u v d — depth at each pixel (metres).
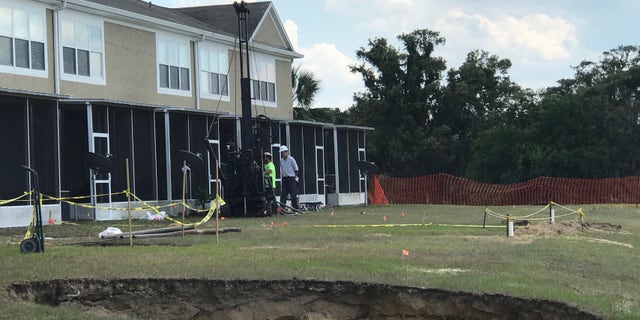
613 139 49.16
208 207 25.81
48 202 20.20
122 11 25.39
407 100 58.72
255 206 22.77
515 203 37.84
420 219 21.52
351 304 9.95
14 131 19.67
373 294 9.90
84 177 22.02
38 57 22.44
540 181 38.31
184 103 28.80
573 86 60.44
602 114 48.97
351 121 58.50
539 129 49.88
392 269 10.97
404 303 9.77
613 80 53.06
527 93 51.97
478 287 9.81
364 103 58.56
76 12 23.84
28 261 11.18
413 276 10.43
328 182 34.09
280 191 28.50
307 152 31.89
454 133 59.41
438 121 59.06
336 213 24.84
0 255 11.85
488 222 20.44
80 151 22.09
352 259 11.75
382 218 21.92
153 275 10.18
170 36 28.22
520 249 13.62
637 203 35.81
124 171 22.94
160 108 24.55
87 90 24.16
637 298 9.78
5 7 21.45
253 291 9.98
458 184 38.62
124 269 10.55
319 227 17.97
